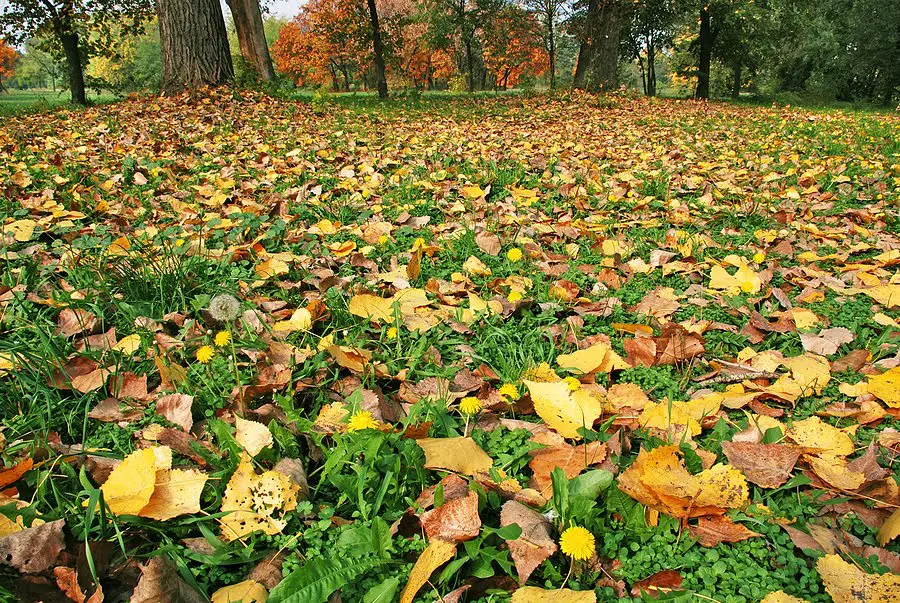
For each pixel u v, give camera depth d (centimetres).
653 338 237
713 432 185
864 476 160
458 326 259
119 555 139
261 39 1848
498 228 407
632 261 346
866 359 226
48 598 121
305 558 140
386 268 339
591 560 139
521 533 139
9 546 126
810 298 291
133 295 275
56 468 168
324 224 391
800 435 179
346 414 184
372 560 134
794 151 802
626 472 155
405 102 1736
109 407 198
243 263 328
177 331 255
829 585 128
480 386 212
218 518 148
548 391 186
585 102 1683
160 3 1227
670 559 141
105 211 417
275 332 245
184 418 188
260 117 1007
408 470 164
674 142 894
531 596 123
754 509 154
